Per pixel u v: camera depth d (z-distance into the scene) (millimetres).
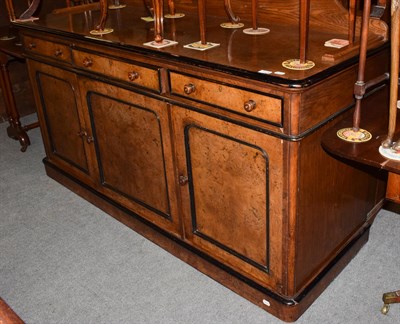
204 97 1550
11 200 2541
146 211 2107
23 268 2035
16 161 2971
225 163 1610
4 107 3523
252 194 1574
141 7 2463
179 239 1973
